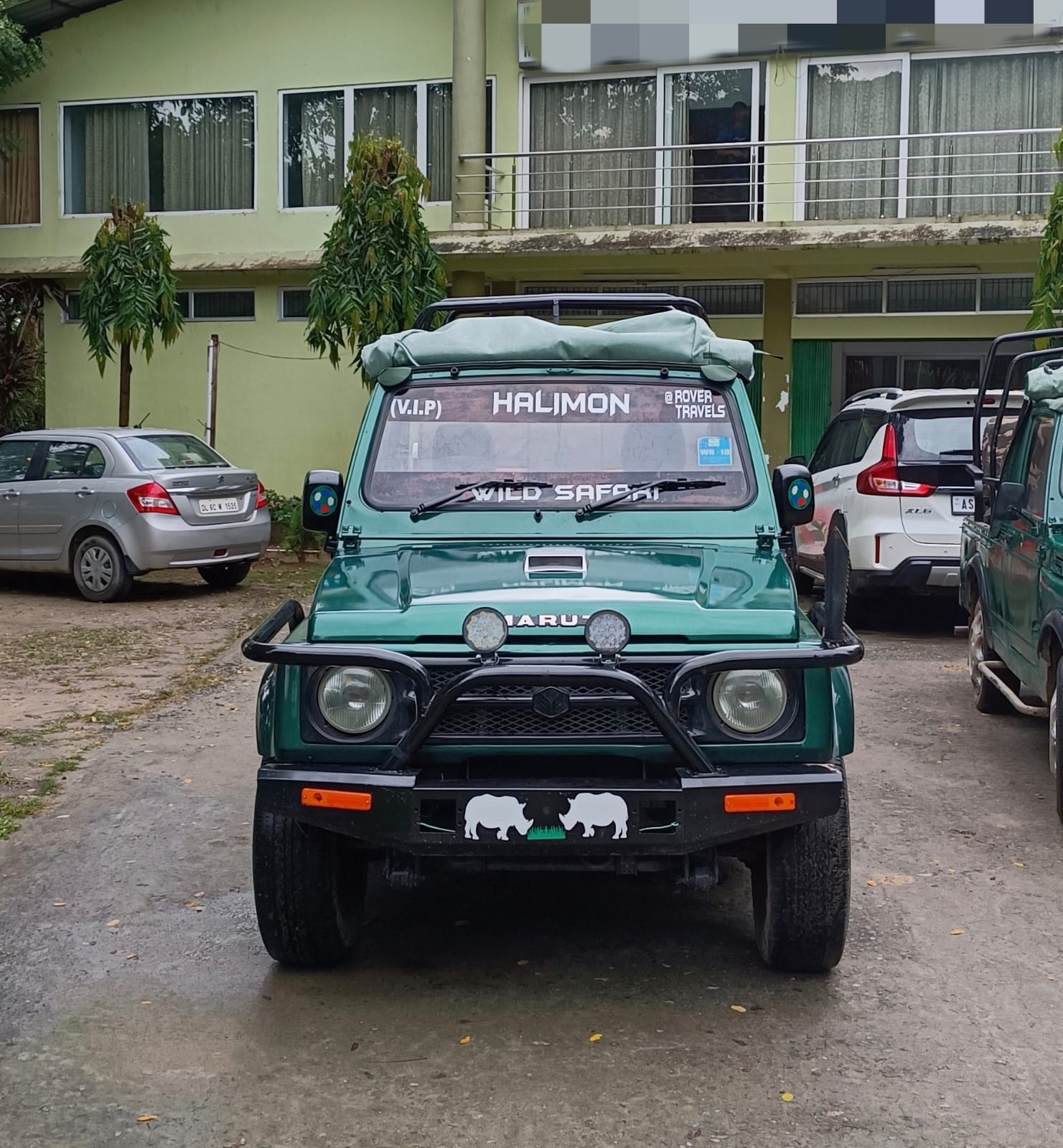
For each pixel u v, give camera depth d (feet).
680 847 12.68
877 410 36.01
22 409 62.64
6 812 20.57
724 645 13.12
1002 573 24.95
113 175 62.08
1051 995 13.97
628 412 16.89
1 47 57.21
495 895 17.03
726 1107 11.55
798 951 13.97
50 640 36.50
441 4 57.57
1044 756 24.11
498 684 12.56
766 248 49.93
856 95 54.03
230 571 47.42
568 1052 12.59
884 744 24.98
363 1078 12.10
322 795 12.82
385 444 16.88
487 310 19.30
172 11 60.64
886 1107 11.57
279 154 59.88
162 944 15.39
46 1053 12.63
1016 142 52.65
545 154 52.90
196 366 61.26
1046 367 23.59
